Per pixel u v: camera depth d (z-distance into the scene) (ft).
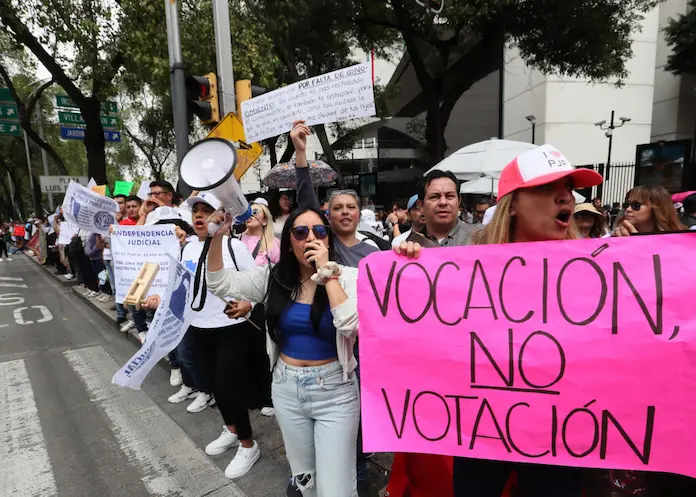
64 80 36.17
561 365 4.69
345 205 8.63
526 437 4.83
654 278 4.49
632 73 66.59
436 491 6.32
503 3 31.99
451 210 7.70
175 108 16.62
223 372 8.48
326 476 5.82
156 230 11.80
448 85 45.93
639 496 6.79
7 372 14.93
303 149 8.78
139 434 10.48
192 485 8.47
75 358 16.29
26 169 103.24
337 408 5.96
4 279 38.63
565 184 4.58
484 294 5.06
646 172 45.52
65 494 8.36
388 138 90.07
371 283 5.47
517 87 71.92
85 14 28.32
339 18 36.76
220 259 6.72
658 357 4.39
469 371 5.05
